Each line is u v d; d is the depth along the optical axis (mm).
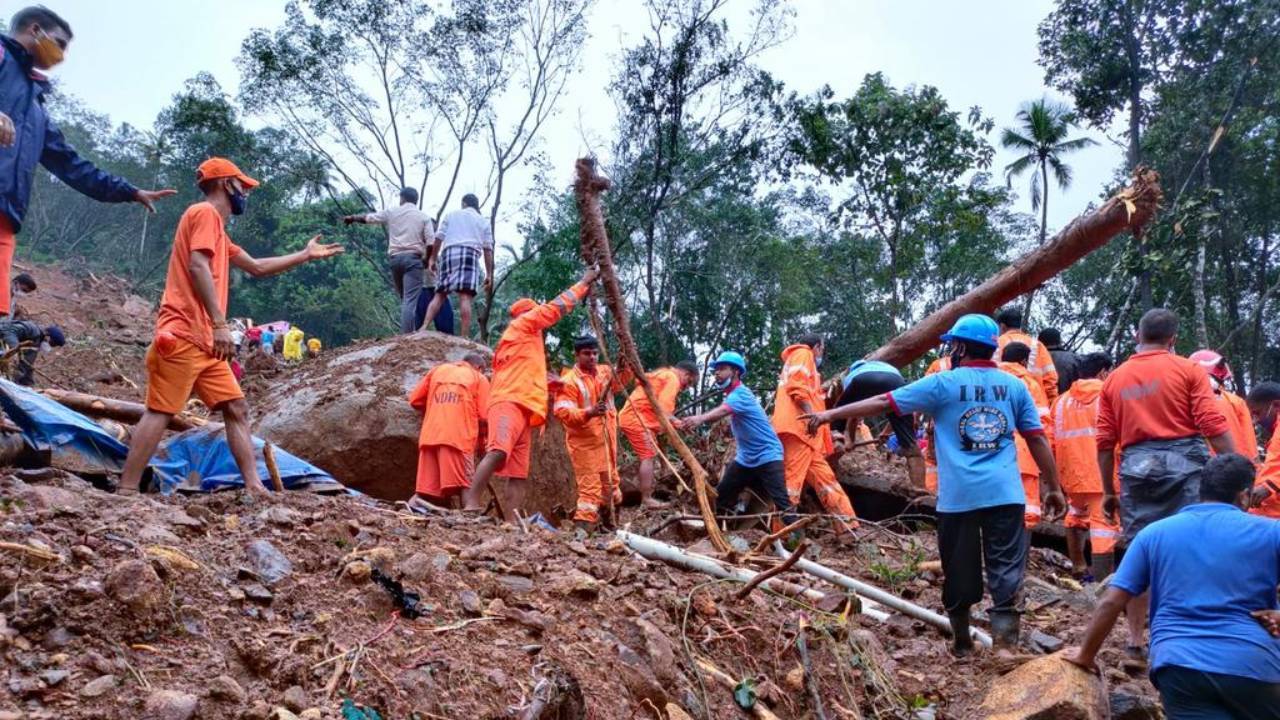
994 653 5512
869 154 21297
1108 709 4703
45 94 5191
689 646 4797
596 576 5156
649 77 20016
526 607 4465
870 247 24578
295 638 3609
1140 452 5992
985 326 5762
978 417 5641
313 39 19031
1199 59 26094
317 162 21219
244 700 3203
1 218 4934
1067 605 7012
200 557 3955
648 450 10062
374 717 3359
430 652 3818
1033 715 4578
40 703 2918
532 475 8930
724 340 24953
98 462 5434
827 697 5016
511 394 7168
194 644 3406
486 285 15938
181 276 4949
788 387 9141
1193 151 25719
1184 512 4316
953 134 21062
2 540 3549
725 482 9086
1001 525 5594
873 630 5922
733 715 4543
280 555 4117
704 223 24766
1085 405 8242
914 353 11141
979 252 24203
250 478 5090
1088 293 28125
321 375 9156
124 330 19203
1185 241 22141
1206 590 4062
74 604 3307
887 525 9914
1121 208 9445
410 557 4391
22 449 5105
